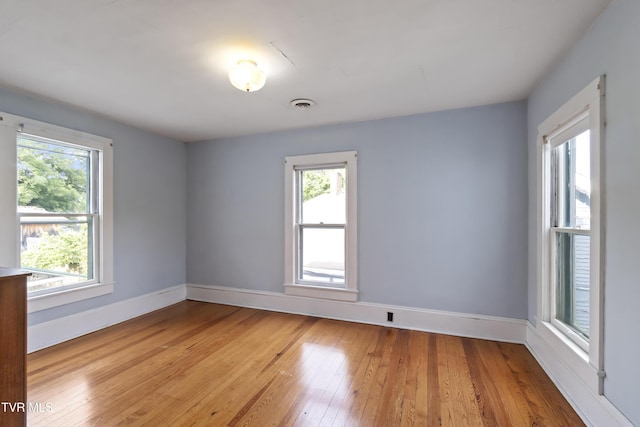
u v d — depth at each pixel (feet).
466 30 5.83
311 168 12.30
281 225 12.76
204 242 14.15
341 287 11.77
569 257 7.15
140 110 10.14
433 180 10.39
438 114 10.32
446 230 10.25
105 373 7.61
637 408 4.50
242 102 9.46
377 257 11.12
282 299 12.66
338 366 8.02
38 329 8.96
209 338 9.85
